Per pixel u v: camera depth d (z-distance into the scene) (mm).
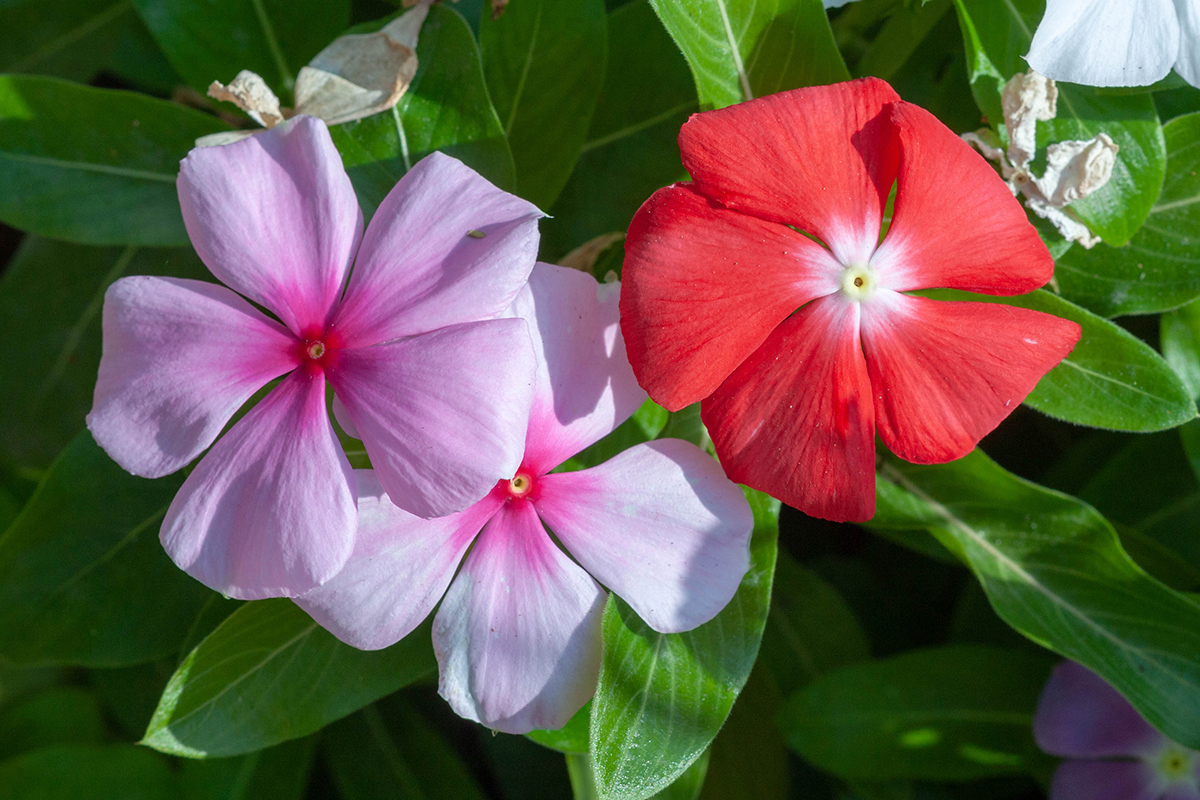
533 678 217
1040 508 243
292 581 208
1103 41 225
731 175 211
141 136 253
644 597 217
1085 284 244
